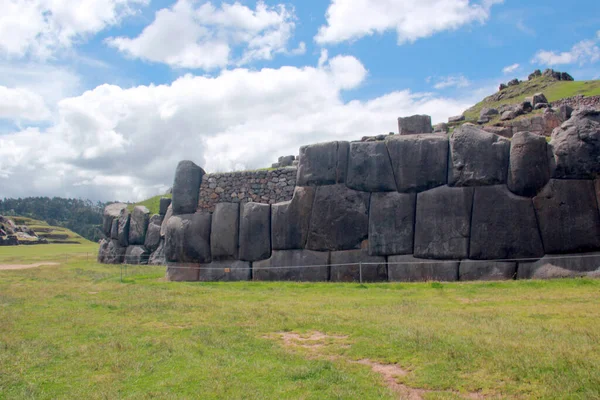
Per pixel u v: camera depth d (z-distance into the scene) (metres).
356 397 5.14
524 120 18.64
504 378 5.45
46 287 14.62
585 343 6.42
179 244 16.42
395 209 14.27
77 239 91.56
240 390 5.40
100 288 14.15
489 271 13.29
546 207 13.15
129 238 27.41
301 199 15.22
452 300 10.38
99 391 5.47
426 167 14.14
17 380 5.94
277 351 6.79
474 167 13.66
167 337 7.77
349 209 14.66
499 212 13.40
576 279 12.08
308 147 15.35
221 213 16.25
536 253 13.12
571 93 41.66
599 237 12.90
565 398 4.88
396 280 14.02
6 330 8.43
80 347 7.27
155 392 5.42
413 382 5.51
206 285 14.48
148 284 14.93
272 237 15.53
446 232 13.73
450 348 6.43
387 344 6.89
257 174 16.38
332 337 7.55
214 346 7.18
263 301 11.02
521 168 13.25
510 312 8.73
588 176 13.11
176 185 16.94
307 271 14.90
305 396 5.20
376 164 14.58
